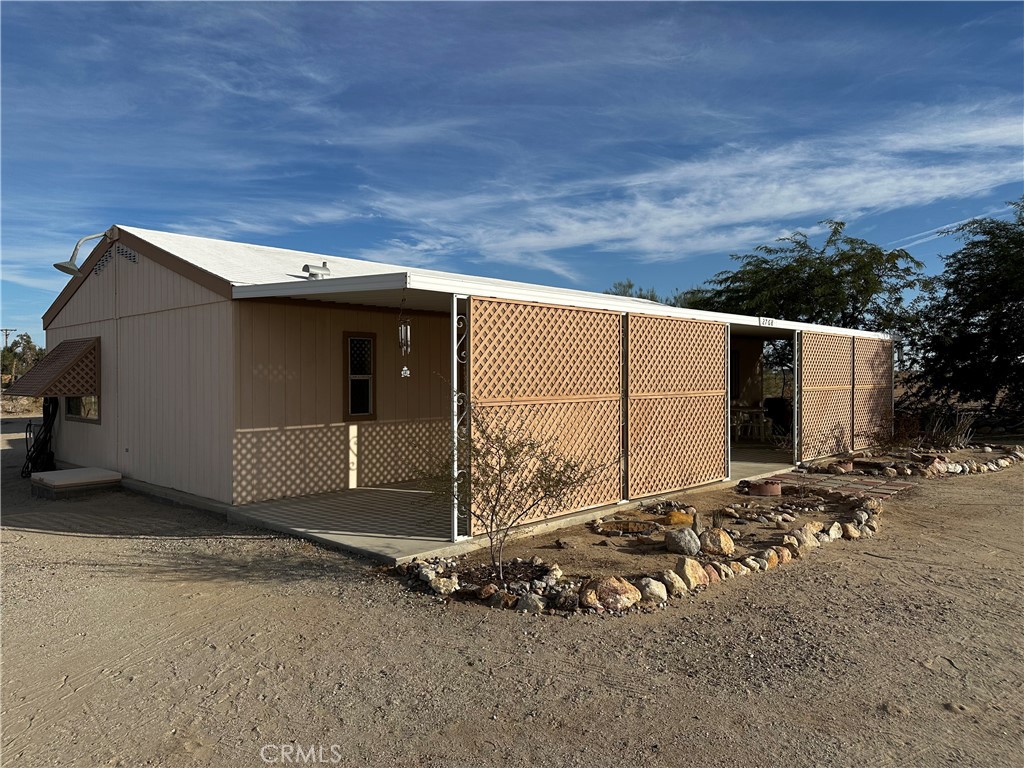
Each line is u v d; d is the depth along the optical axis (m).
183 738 3.25
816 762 3.05
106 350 10.84
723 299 22.80
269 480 8.68
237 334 8.30
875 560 6.40
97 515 8.45
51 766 3.01
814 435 12.71
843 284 19.97
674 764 3.03
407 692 3.71
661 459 9.12
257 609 5.02
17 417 25.03
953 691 3.77
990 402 18.47
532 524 7.20
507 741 3.22
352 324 9.65
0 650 4.32
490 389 6.71
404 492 9.38
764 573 5.98
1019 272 16.84
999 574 5.97
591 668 4.02
